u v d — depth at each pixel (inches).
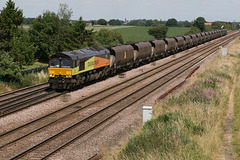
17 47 2207.2
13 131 924.0
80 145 818.2
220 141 725.9
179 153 632.4
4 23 2192.4
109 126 978.7
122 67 2219.5
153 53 2741.1
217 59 2709.2
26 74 1863.9
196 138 731.4
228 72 1939.0
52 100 1322.6
